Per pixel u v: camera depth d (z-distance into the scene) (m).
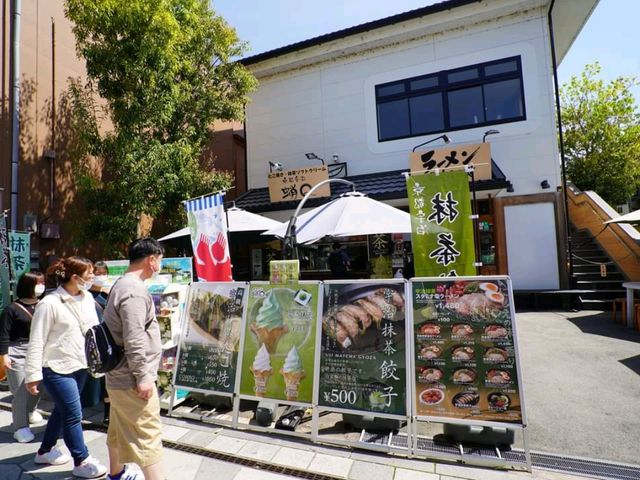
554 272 9.37
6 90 7.74
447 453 3.10
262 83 12.65
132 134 7.20
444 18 10.29
